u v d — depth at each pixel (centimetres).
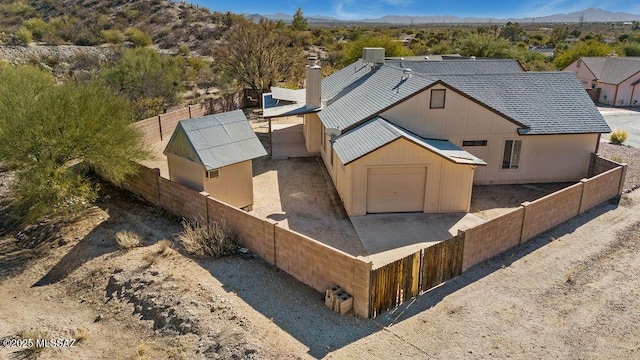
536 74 2398
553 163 2131
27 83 1925
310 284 1211
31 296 1277
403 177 1720
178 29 7594
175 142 1714
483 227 1279
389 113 1977
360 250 1470
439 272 1198
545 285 1213
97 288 1269
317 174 2223
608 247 1427
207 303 1112
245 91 4050
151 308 1132
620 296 1166
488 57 5769
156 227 1605
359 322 1058
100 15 7819
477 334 1017
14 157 1551
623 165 1856
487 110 2014
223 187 1681
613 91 4466
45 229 1630
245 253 1382
